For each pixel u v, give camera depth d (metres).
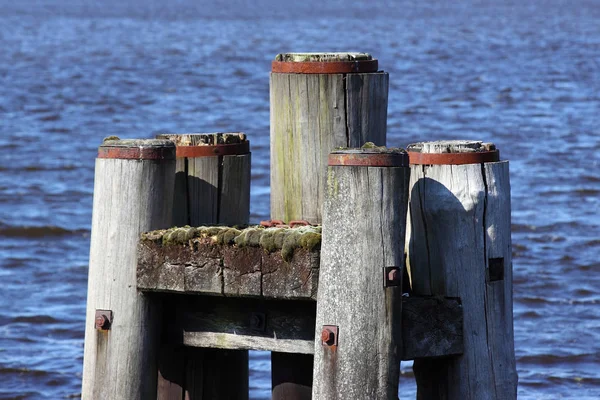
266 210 64.06
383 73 20.33
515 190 69.12
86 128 100.25
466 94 124.00
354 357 16.98
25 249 58.03
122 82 142.12
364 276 16.94
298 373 19.77
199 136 21.05
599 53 193.12
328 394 17.14
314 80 19.97
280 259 17.69
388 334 16.98
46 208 66.69
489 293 18.64
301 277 17.52
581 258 54.72
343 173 16.97
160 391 20.64
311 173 20.17
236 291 18.02
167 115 109.12
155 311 18.89
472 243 18.50
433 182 18.64
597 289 50.06
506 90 128.12
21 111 111.56
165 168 18.80
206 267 18.19
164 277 18.45
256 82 140.62
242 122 103.69
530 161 79.50
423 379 19.02
